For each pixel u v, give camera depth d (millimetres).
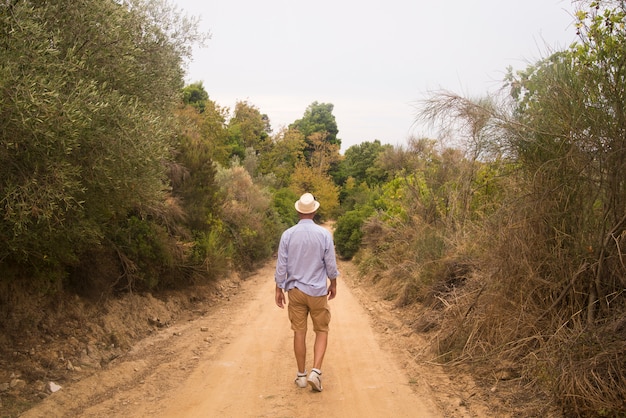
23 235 5586
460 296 7891
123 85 6555
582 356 4914
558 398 4820
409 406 5285
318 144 75312
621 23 5680
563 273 6180
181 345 7984
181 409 5176
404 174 18109
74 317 7758
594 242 5945
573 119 5898
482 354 6512
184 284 12305
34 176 4668
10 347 6418
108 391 5777
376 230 19203
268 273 22172
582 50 5996
